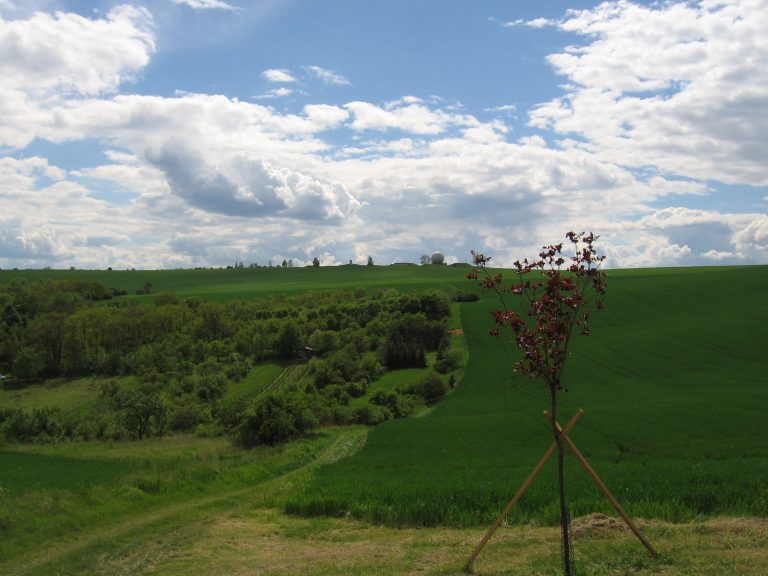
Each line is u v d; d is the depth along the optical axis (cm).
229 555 1728
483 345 10531
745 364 8444
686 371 8300
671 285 13088
